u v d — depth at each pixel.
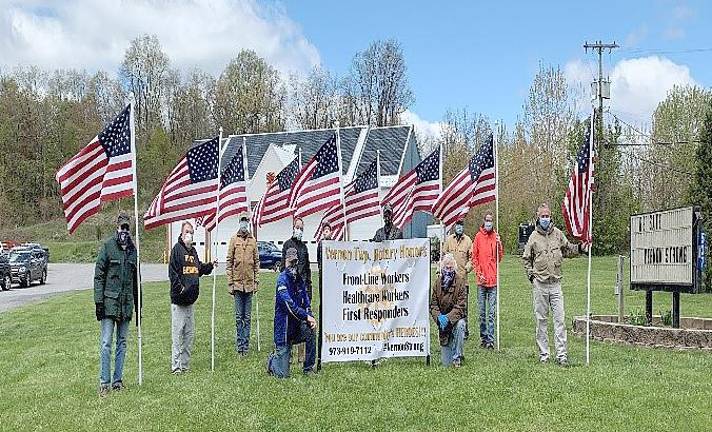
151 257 59.94
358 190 13.68
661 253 14.19
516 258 45.25
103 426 8.25
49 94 93.94
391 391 9.60
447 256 11.46
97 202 10.35
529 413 8.38
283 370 10.70
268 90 89.81
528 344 13.40
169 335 15.24
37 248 50.88
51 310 21.61
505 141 61.62
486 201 13.46
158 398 9.51
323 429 7.95
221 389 9.89
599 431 7.65
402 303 11.45
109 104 94.50
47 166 86.31
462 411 8.54
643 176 57.06
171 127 92.31
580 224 11.70
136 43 92.25
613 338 13.68
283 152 51.22
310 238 45.81
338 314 11.20
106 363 9.97
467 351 12.69
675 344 12.84
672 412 8.32
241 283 12.62
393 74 85.06
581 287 26.33
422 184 14.05
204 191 11.69
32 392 10.23
